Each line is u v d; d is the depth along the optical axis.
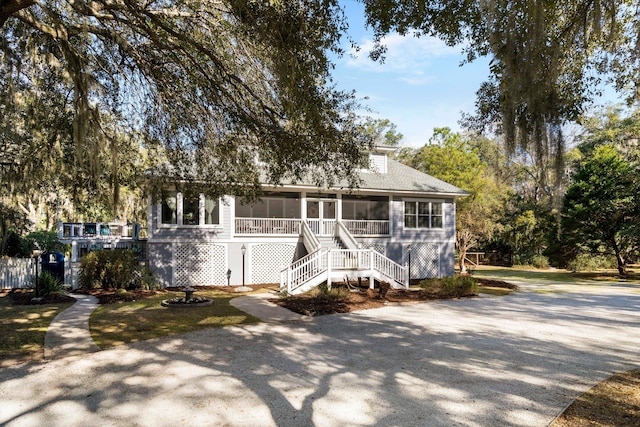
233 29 7.30
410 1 6.59
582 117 9.27
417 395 5.14
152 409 4.63
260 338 8.11
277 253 18.58
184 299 12.38
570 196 23.64
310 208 20.67
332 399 4.97
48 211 19.95
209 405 4.75
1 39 7.94
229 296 14.15
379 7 6.71
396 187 20.30
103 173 10.16
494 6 4.79
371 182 20.23
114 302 12.36
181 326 9.10
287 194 19.72
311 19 6.21
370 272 15.55
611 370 6.28
